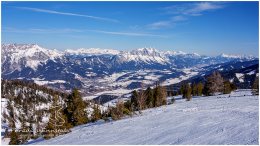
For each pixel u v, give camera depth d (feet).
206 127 104.47
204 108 163.22
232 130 93.25
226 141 81.82
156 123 131.34
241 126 96.78
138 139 103.91
